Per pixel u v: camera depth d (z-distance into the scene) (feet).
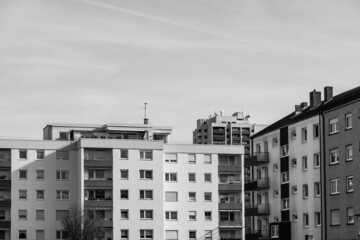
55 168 396.57
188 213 404.36
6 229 386.32
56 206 394.11
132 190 392.68
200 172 409.90
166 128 472.44
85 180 387.75
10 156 392.47
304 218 286.46
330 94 301.63
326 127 271.69
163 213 394.52
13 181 390.42
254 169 330.95
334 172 264.52
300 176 290.56
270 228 307.58
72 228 375.86
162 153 398.83
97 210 389.19
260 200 325.42
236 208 408.26
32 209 390.83
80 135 456.45
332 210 264.52
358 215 248.32
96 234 378.73
